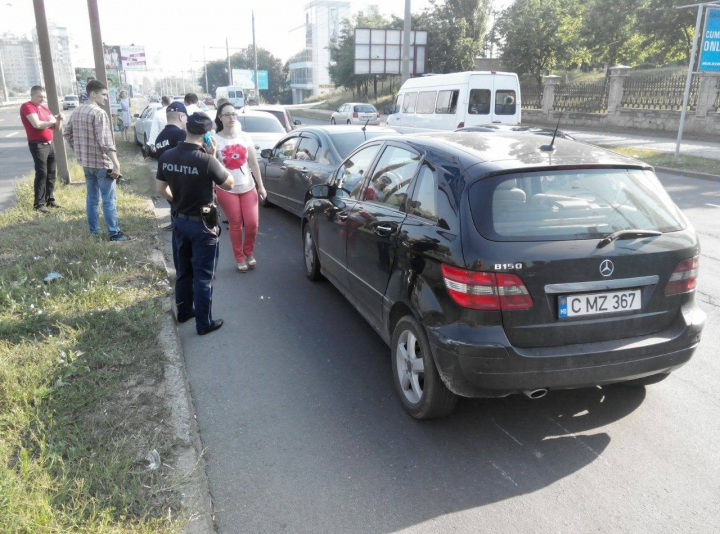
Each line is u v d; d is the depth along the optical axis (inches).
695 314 130.1
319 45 3998.5
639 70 1309.1
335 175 219.0
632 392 155.0
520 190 124.8
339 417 143.3
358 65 1477.6
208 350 181.0
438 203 132.9
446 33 1658.5
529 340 118.3
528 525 106.8
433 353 126.1
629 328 123.3
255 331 196.1
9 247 257.1
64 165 434.3
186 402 138.7
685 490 116.0
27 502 97.8
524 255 116.0
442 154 142.6
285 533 104.7
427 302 127.8
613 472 121.9
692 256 127.9
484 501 113.3
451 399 133.1
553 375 119.3
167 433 126.4
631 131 900.0
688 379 162.4
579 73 1622.8
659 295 124.6
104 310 186.1
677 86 840.3
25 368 144.1
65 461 113.6
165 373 152.0
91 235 278.1
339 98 2517.2
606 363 121.0
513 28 1325.0
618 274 120.1
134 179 469.7
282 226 354.6
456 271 119.4
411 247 137.0
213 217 185.6
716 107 776.3
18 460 111.6
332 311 215.2
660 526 106.2
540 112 1114.7
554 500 113.4
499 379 118.4
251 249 266.2
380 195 168.9
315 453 128.4
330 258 209.8
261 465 124.0
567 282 117.6
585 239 119.7
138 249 262.1
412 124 693.9
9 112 1959.9
